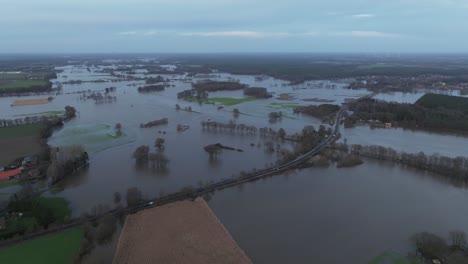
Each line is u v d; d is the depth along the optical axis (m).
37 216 118.31
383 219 123.81
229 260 97.81
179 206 129.75
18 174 159.12
